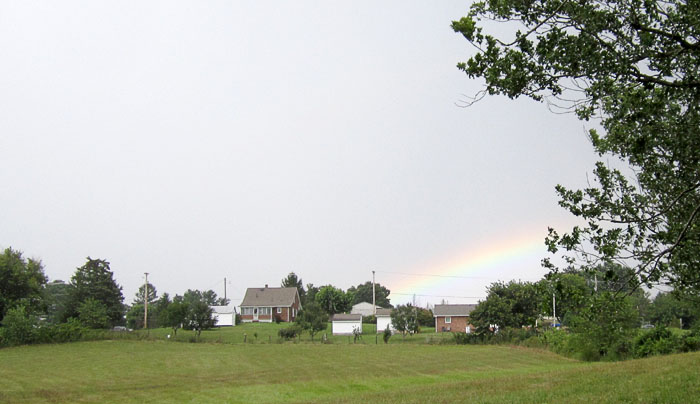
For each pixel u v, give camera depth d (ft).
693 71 21.09
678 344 95.55
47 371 100.07
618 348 103.60
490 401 44.75
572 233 24.25
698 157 22.29
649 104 20.72
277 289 297.74
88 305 201.05
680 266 23.94
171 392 77.05
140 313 276.62
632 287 23.97
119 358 121.60
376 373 96.43
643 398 38.42
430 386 65.67
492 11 20.81
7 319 150.10
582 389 47.24
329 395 71.51
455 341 161.27
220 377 92.17
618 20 19.98
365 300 428.15
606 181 25.25
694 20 19.40
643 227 23.97
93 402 69.67
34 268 178.70
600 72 20.16
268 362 114.52
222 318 270.67
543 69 20.89
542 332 153.17
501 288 164.66
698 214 23.25
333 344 160.76
